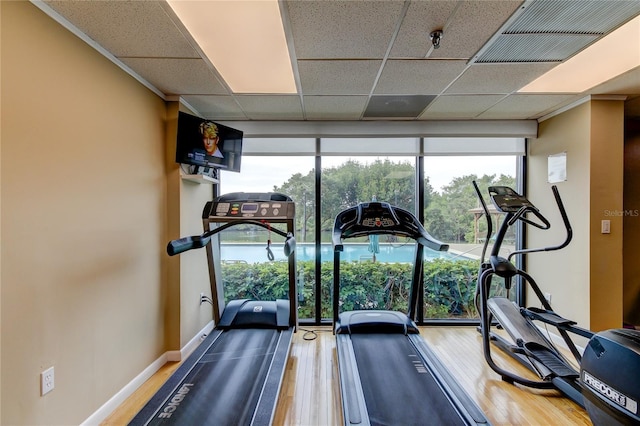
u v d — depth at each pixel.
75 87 1.78
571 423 1.95
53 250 1.63
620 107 2.85
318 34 1.87
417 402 1.88
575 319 2.98
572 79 2.52
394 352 2.54
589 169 2.85
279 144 3.57
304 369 2.62
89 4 1.57
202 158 2.79
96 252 1.94
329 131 3.52
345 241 3.72
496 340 3.03
